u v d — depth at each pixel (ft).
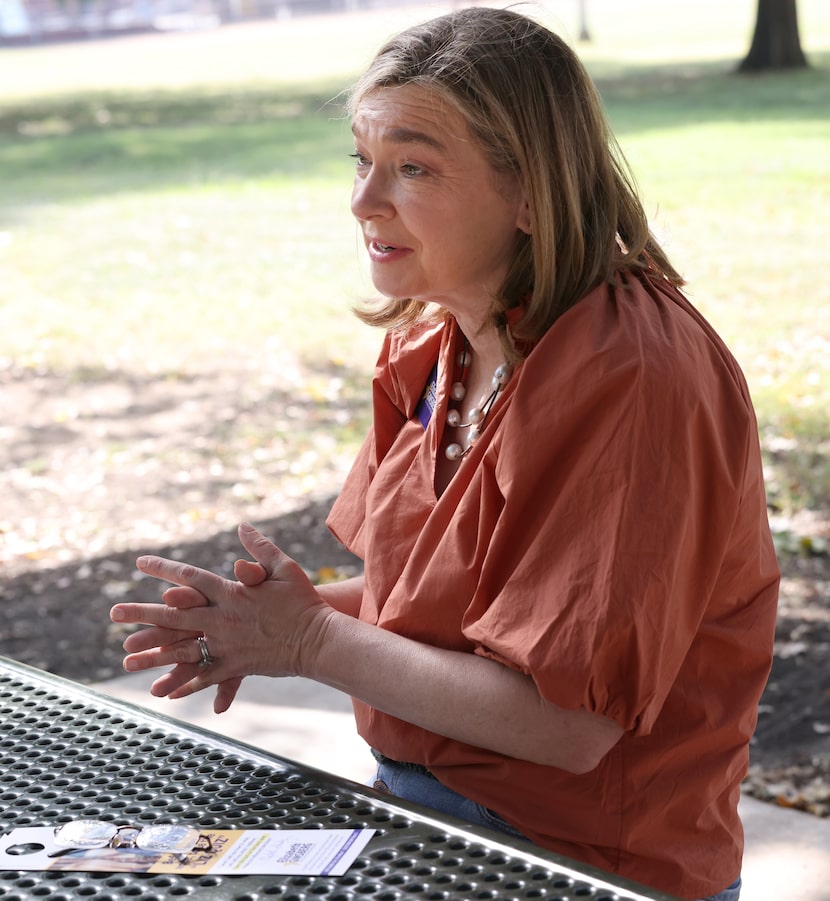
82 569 22.44
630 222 6.82
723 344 6.57
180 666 6.70
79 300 44.01
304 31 199.31
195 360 36.37
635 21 169.37
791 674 17.04
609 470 5.88
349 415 30.78
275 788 6.14
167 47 190.60
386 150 6.47
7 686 7.49
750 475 6.29
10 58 187.21
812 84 90.74
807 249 44.73
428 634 6.50
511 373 6.75
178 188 65.82
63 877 5.43
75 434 30.63
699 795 6.39
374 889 5.26
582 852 6.35
